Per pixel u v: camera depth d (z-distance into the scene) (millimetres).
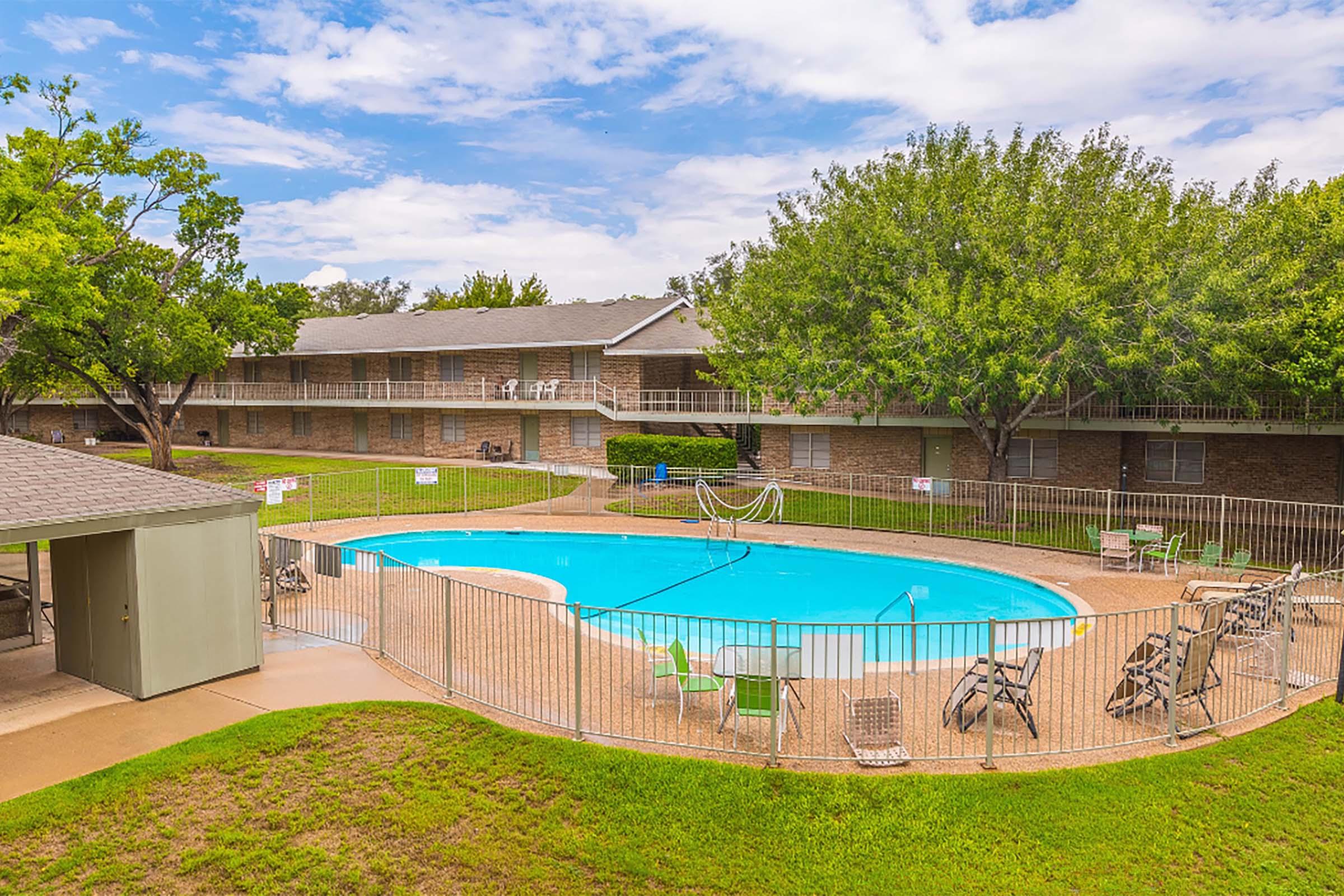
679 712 10188
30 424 60781
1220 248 20172
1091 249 21062
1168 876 7230
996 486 24875
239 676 11719
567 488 33344
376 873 7254
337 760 9055
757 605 17938
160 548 10914
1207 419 25438
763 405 33875
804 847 7562
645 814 8016
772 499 29859
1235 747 9383
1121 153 22875
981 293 21594
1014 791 8344
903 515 27297
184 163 35219
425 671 11820
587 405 37531
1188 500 27562
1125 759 9062
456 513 28422
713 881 7160
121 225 34219
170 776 8625
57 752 9234
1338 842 7789
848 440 34094
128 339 34125
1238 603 13383
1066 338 21000
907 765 8898
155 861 7312
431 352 44781
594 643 13656
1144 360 19859
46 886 6949
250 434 53438
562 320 42938
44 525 9719
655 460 34188
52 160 28766
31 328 30438
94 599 11281
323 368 49625
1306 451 26734
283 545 15945
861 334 24469
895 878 7176
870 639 15039
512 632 14234
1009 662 13016
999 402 23688
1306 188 21109
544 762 8906
